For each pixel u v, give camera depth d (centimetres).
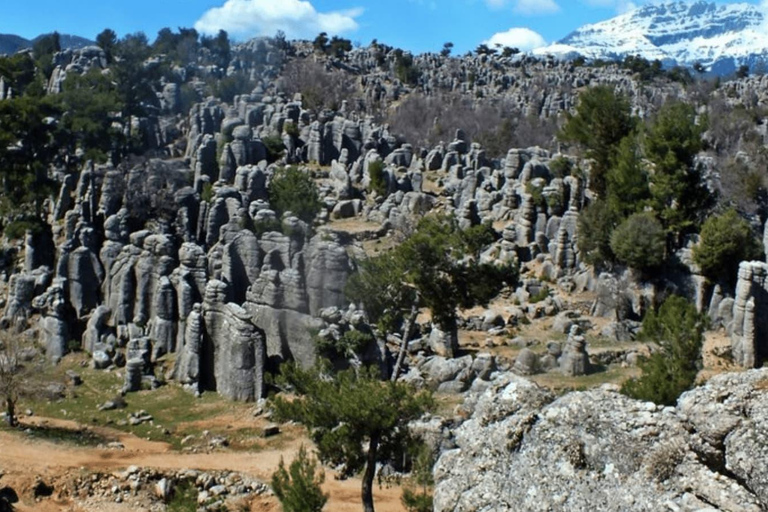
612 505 2084
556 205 10031
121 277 7906
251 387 6662
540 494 2195
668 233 9006
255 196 9988
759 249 8269
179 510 4841
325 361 5194
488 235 6384
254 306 7050
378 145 13600
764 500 1944
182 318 7412
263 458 5650
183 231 8906
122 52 14612
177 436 6041
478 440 2395
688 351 4825
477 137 15975
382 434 4203
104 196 9006
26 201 9862
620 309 8012
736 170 11462
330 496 4997
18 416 6306
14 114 10325
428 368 6750
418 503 4062
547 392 2414
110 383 7088
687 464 2056
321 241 7562
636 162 9581
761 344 7075
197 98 15612
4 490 5062
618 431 2155
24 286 8038
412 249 6125
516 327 7975
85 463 5456
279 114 13712
